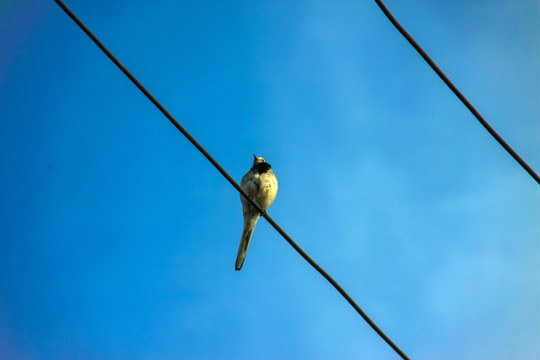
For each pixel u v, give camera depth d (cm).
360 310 674
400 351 670
